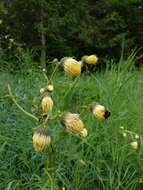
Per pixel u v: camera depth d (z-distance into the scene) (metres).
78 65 0.31
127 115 0.58
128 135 0.53
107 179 0.50
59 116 0.30
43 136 0.28
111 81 0.67
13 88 0.70
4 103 0.59
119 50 1.89
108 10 2.05
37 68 0.90
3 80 0.76
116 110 0.58
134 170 0.51
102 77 0.81
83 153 0.52
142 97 0.70
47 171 0.33
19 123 0.54
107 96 0.62
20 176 0.50
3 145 0.49
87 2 1.94
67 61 0.31
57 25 1.75
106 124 0.55
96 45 1.87
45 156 0.50
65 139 0.50
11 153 0.51
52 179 0.33
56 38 1.74
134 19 2.09
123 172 0.51
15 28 1.74
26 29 1.75
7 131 0.54
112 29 1.94
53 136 0.45
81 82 0.72
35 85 0.70
